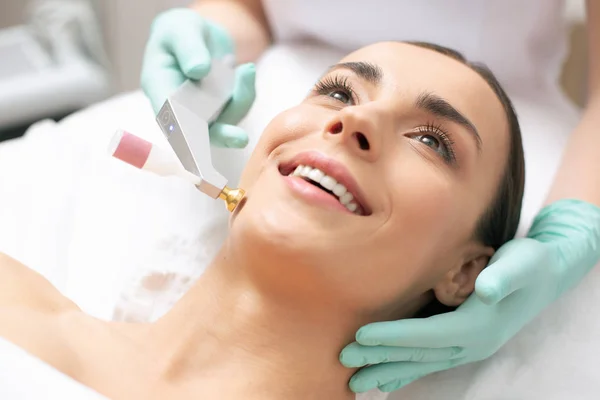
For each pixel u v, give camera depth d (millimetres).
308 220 888
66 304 1007
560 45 1505
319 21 1500
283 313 940
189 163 928
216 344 954
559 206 1184
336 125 917
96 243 1259
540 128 1416
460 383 1078
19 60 2051
